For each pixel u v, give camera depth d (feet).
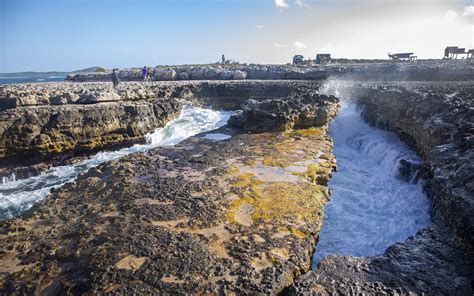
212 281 15.67
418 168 36.04
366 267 17.57
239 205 22.93
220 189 25.50
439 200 24.48
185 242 18.62
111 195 24.94
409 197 33.09
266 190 25.31
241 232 19.67
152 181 27.30
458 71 78.28
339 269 17.34
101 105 59.11
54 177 47.39
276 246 18.40
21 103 57.06
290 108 47.29
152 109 63.72
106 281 15.66
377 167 43.60
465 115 31.53
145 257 17.35
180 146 38.27
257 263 16.97
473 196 20.38
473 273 17.26
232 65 152.66
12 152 48.70
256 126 45.60
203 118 71.36
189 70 124.26
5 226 21.26
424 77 82.58
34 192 42.11
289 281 16.21
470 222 19.20
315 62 156.97
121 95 67.15
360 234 26.94
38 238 19.79
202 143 39.55
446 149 27.40
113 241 18.80
